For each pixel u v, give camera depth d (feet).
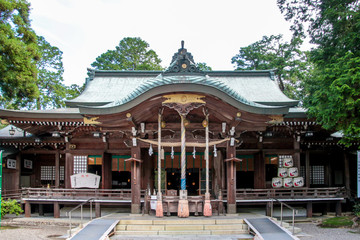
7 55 62.44
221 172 64.08
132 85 81.15
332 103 46.55
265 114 46.83
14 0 66.80
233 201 49.37
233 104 45.70
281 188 61.26
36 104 129.29
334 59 52.21
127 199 57.06
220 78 83.56
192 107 46.42
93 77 83.35
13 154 69.36
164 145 49.39
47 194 60.39
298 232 43.47
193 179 73.46
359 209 54.70
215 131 51.29
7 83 65.51
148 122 51.57
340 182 74.90
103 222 42.80
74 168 65.31
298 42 115.55
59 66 132.67
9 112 59.52
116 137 65.67
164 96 46.14
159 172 46.80
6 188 68.03
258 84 81.05
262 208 64.75
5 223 56.03
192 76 47.57
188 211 45.32
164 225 42.47
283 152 64.23
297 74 111.34
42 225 54.90
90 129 65.31
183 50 48.57
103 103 67.05
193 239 38.27
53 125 63.67
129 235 40.55
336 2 52.44
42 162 77.66
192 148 63.10
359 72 43.04
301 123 60.49
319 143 66.23
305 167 69.46
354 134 47.24
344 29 52.01
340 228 48.60
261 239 36.19
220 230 41.55
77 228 43.29
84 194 62.75
